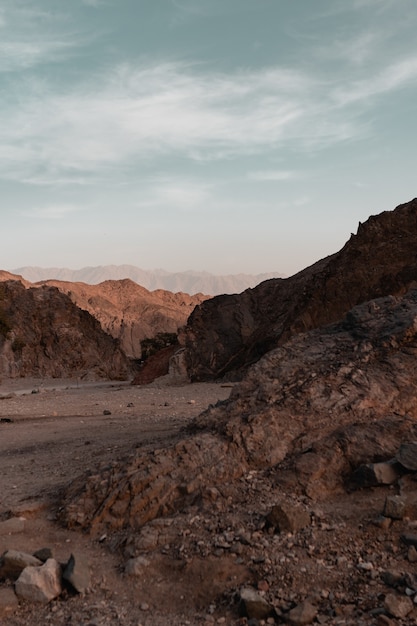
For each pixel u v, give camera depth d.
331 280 36.84
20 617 6.05
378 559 6.20
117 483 8.50
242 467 8.38
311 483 7.83
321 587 5.90
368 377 9.52
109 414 20.84
